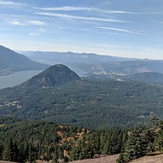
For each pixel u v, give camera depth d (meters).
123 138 123.38
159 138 84.81
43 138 189.25
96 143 126.25
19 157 122.50
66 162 119.88
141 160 75.00
